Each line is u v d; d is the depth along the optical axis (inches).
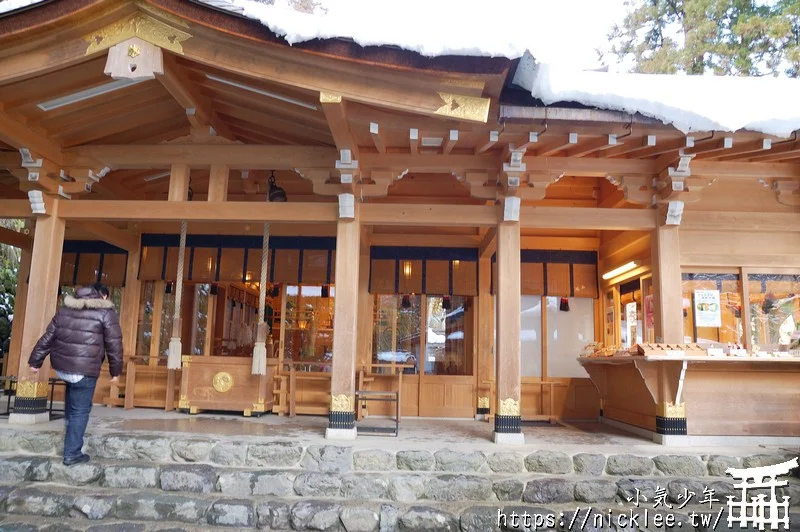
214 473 175.5
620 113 177.0
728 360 203.8
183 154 235.5
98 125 226.5
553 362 318.7
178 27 171.3
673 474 183.6
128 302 324.8
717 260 247.3
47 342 182.2
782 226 246.1
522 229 323.0
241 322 400.2
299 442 193.6
